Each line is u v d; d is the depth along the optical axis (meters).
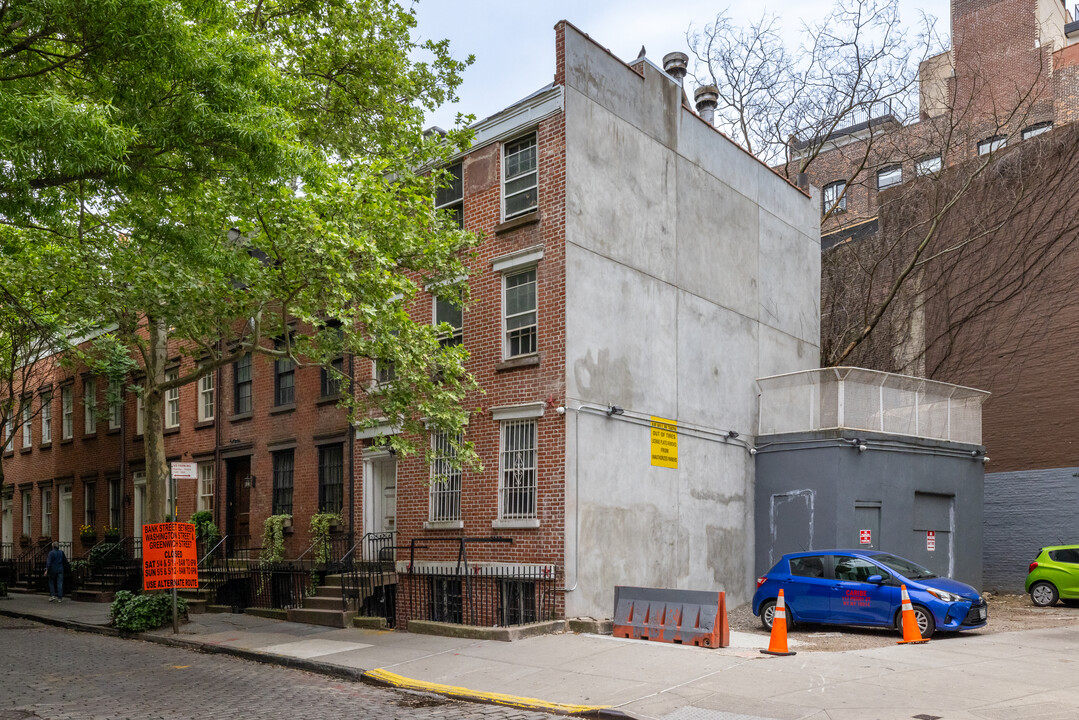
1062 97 33.66
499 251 17.45
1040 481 23.84
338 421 20.62
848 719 8.84
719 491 19.20
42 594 27.48
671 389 18.25
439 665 12.49
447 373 15.66
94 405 28.28
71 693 11.36
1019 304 25.38
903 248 28.23
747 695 9.98
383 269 15.20
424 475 18.03
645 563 16.95
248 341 17.75
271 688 11.66
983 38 36.66
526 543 15.95
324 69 21.95
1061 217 24.77
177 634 16.62
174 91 11.92
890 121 30.41
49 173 11.80
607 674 11.44
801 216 23.94
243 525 23.55
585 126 16.86
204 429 25.11
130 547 27.14
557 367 15.95
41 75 12.78
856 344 27.17
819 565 15.16
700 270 19.59
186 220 14.78
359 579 17.97
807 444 19.34
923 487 20.14
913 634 13.47
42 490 33.66
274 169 12.54
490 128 17.98
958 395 21.75
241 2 20.33
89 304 16.81
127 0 10.85
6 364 25.88
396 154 17.98
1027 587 20.67
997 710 9.04
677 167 19.27
